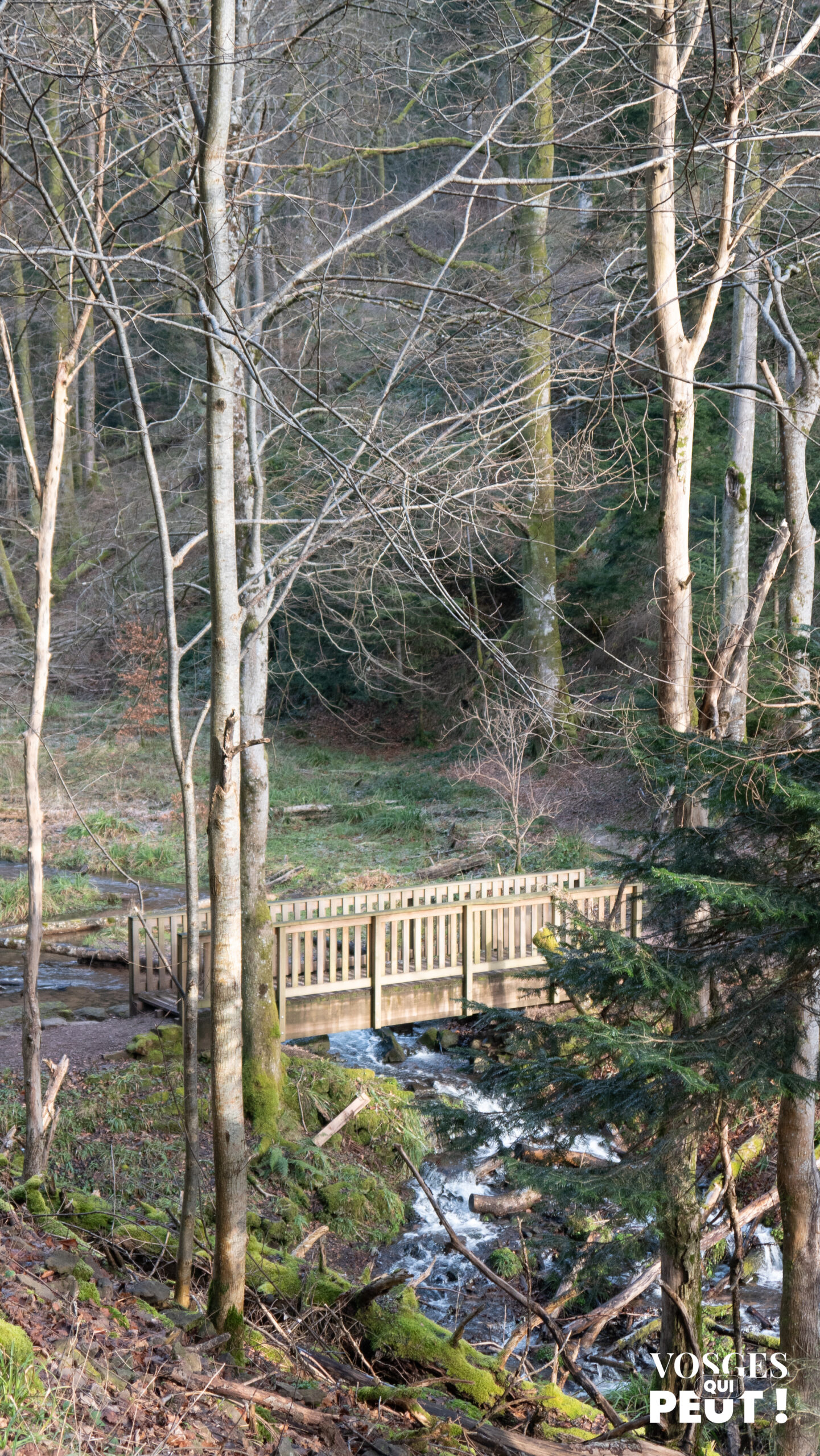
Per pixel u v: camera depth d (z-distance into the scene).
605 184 12.66
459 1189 11.22
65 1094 10.34
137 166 8.94
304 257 10.26
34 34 6.83
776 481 19.64
